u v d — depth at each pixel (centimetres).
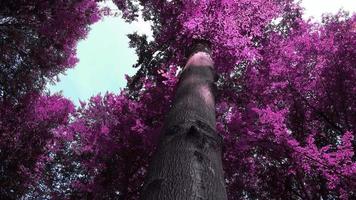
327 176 521
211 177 231
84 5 962
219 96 644
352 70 691
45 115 1084
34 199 1055
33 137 1023
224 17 524
